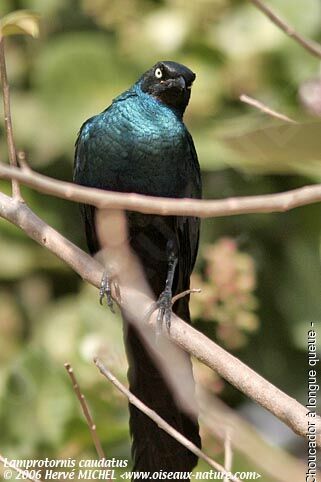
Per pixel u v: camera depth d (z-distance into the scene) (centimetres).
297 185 1323
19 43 1469
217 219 1320
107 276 1011
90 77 1388
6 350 1395
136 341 970
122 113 1079
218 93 1346
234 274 1108
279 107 1302
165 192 1088
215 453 1046
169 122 1080
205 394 916
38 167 1395
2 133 1420
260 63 1355
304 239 1327
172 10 1385
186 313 1052
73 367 1140
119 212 1041
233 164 1256
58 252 898
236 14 1388
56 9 1474
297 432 730
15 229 1418
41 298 1428
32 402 1120
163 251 1074
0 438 1113
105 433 1086
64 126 1383
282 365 1313
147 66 1382
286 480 781
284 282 1324
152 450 953
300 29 1366
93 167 1087
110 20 1386
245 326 1131
